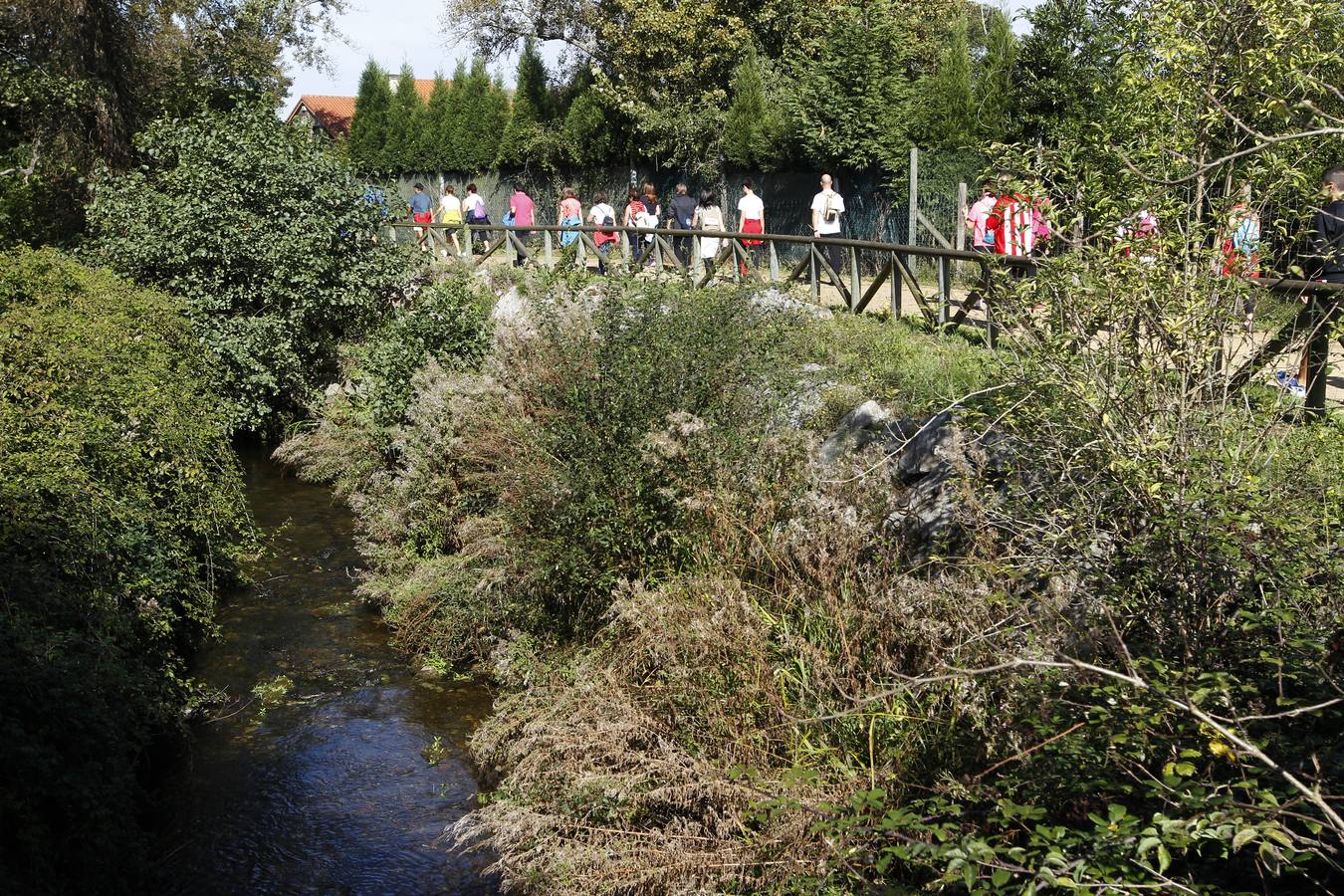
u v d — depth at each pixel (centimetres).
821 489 547
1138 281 393
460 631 736
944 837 294
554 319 807
